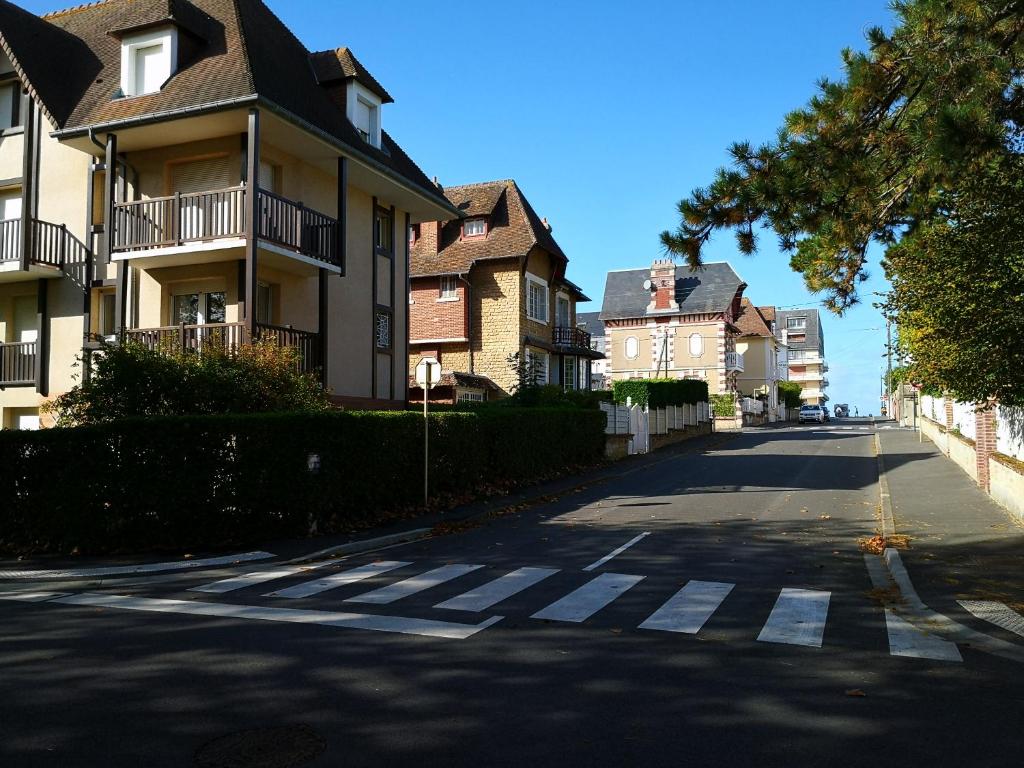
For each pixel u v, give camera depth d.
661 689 5.43
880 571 9.70
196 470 12.28
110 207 17.98
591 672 5.80
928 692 5.41
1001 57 7.88
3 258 20.00
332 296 21.14
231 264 18.39
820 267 10.38
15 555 11.88
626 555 10.77
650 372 61.09
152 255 17.52
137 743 4.48
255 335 16.59
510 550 11.37
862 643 6.64
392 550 11.85
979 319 9.93
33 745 4.46
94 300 19.64
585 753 4.36
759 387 70.69
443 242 34.00
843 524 13.51
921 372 12.23
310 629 7.09
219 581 9.73
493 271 33.09
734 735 4.62
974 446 18.72
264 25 20.98
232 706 5.07
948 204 9.82
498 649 6.40
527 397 25.45
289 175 19.88
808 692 5.38
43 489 12.13
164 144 18.83
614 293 64.19
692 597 8.29
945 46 8.09
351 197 22.28
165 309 19.00
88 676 5.72
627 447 28.53
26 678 5.68
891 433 41.09
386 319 23.81
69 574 10.48
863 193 8.66
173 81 18.27
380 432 14.62
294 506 12.71
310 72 21.75
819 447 31.80
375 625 7.21
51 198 20.03
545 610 7.75
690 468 24.09
